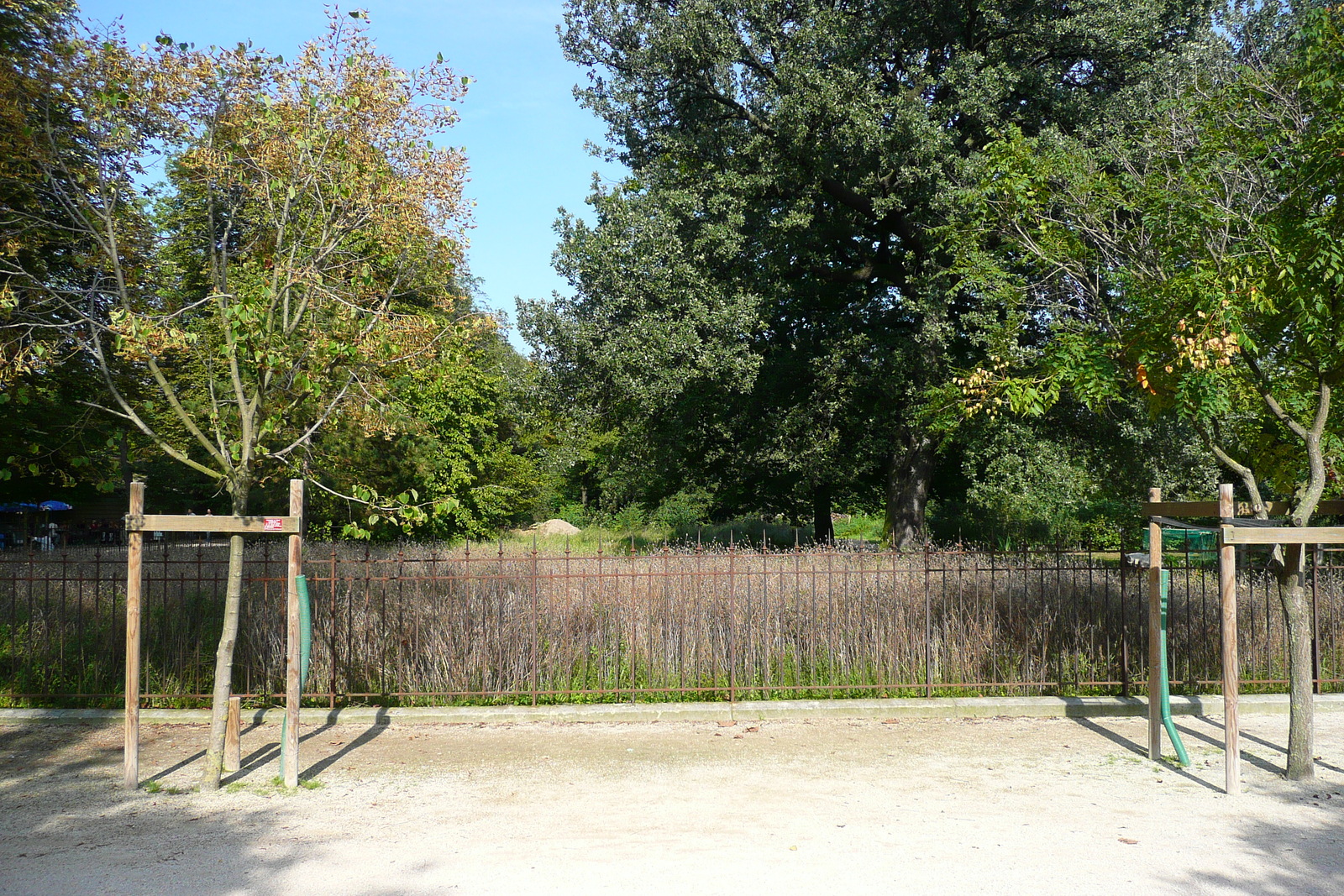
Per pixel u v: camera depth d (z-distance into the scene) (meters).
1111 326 8.04
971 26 17.95
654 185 19.22
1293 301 6.37
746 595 9.04
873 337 20.02
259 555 14.38
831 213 19.92
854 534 36.44
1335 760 6.73
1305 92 7.11
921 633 8.93
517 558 9.41
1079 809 5.64
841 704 8.23
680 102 19.89
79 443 8.88
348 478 19.09
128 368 8.97
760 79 19.17
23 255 7.89
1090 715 8.22
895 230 19.94
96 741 7.48
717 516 30.44
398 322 7.33
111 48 6.66
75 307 7.20
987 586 9.48
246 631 8.76
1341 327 6.36
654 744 7.30
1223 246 6.84
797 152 18.02
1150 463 18.23
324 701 8.60
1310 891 4.38
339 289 7.26
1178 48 16.42
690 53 18.47
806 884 4.46
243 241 7.80
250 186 7.10
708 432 22.61
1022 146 8.71
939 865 4.71
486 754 7.04
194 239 7.79
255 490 22.17
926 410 10.31
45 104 6.87
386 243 7.31
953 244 10.51
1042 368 8.26
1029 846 4.98
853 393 20.41
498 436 32.19
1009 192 8.69
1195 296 6.47
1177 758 6.74
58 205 7.43
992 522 22.36
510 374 19.89
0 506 28.09
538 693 8.55
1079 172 8.80
